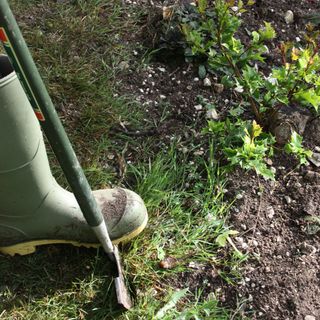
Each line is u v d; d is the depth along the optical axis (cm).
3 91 141
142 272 182
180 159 209
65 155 144
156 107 224
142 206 182
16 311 175
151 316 173
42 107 133
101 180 203
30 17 244
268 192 204
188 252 189
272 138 207
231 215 198
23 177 160
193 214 197
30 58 126
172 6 243
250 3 216
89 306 177
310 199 202
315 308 178
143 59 235
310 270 186
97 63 233
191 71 234
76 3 250
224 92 228
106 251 176
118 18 248
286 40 244
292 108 220
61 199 175
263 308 178
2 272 183
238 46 211
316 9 254
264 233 195
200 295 181
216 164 207
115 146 212
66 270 184
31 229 177
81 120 217
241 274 185
